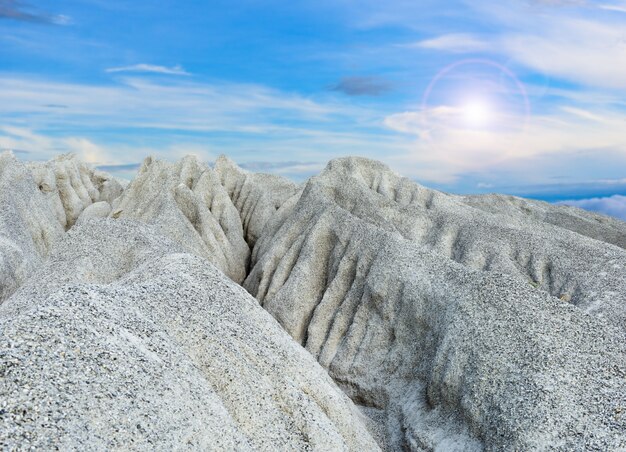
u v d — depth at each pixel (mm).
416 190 54594
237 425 16906
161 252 31875
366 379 28734
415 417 24531
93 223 34438
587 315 24156
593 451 17078
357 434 21781
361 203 48250
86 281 29531
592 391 19547
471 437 20969
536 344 21875
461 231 44188
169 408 14961
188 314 20969
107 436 12898
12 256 37969
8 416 12055
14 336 14383
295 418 19281
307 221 44125
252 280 43625
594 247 40781
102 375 14438
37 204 49719
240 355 20125
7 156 51156
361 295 33375
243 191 62656
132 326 17766
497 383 21156
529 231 43406
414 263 31625
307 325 35750
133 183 58375
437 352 24938
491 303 25094
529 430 18484
